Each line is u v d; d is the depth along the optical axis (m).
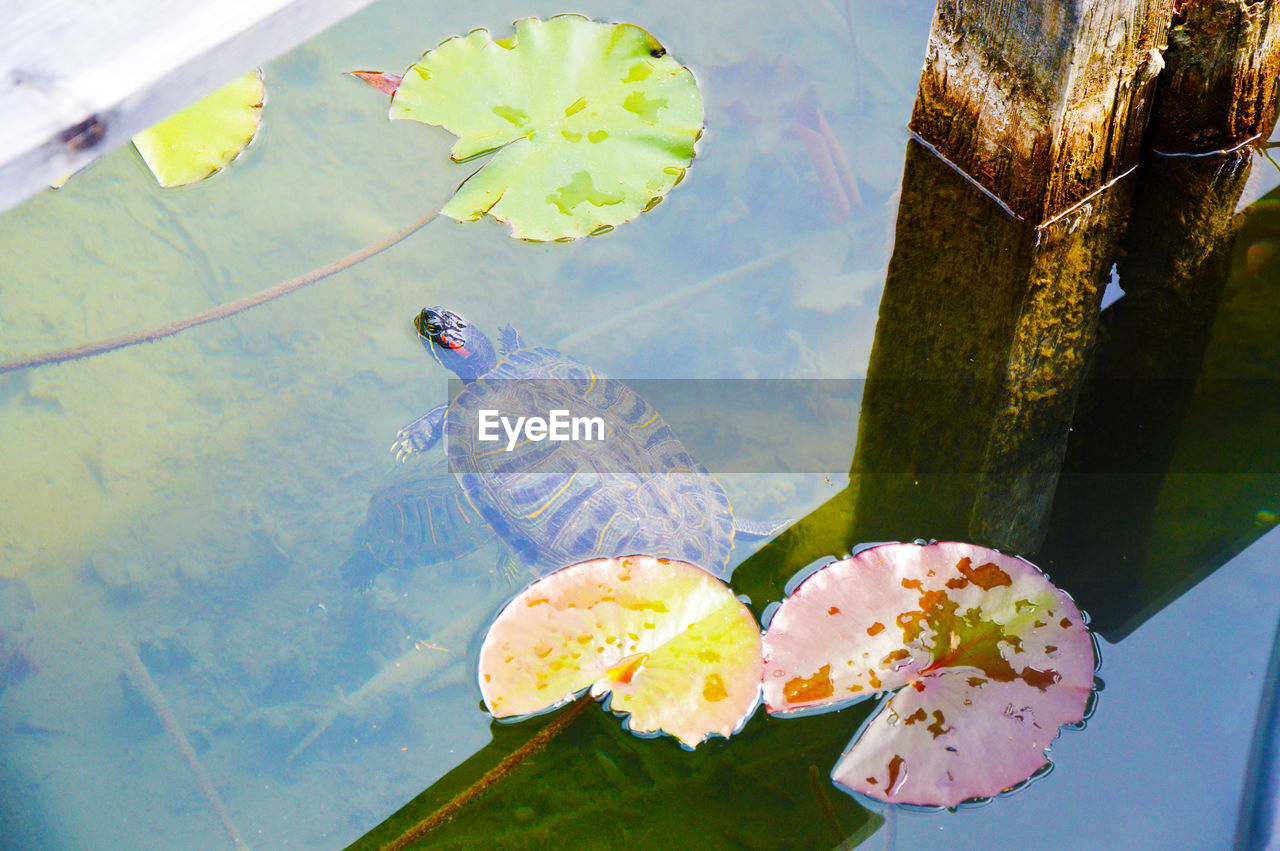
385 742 1.70
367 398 1.81
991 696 1.63
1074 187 1.78
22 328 1.82
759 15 1.95
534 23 1.87
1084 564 1.68
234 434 1.80
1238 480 1.70
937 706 1.63
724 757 1.64
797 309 1.82
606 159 1.82
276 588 1.75
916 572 1.66
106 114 1.17
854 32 1.94
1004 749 1.62
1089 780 1.61
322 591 1.75
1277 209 1.81
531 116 1.84
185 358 1.82
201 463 1.79
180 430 1.80
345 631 1.74
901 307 1.80
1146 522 1.69
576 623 1.66
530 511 1.72
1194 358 1.76
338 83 1.91
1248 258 1.79
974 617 1.65
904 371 1.77
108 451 1.79
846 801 1.62
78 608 1.74
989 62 1.76
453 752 1.68
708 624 1.66
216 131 1.86
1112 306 1.78
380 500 1.76
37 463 1.78
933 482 1.72
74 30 1.14
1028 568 1.66
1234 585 1.66
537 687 1.65
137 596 1.75
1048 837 1.60
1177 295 1.78
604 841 1.63
